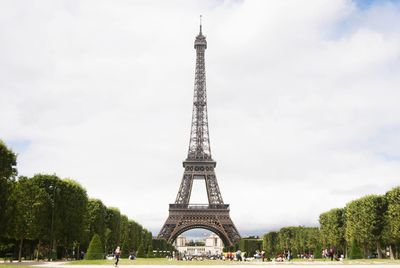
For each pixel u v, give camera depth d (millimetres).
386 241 198875
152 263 156250
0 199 127000
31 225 165125
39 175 181250
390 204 188375
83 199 188875
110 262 154375
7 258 189375
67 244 184500
